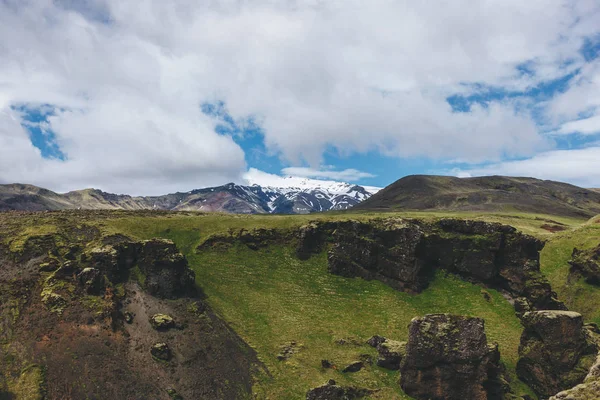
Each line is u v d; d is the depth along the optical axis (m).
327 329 81.81
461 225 104.31
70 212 113.25
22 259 76.81
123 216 113.19
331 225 111.56
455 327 64.94
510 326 84.75
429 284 99.81
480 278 99.19
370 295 96.44
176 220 111.94
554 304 91.19
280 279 98.12
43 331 61.97
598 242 106.94
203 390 60.84
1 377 54.16
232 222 114.62
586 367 63.59
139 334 67.75
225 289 90.25
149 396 57.19
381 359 70.75
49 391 53.03
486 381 63.91
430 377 63.94
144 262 80.88
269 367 68.88
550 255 113.00
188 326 72.81
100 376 57.38
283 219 117.88
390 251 102.38
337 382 64.25
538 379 67.12
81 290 71.81
